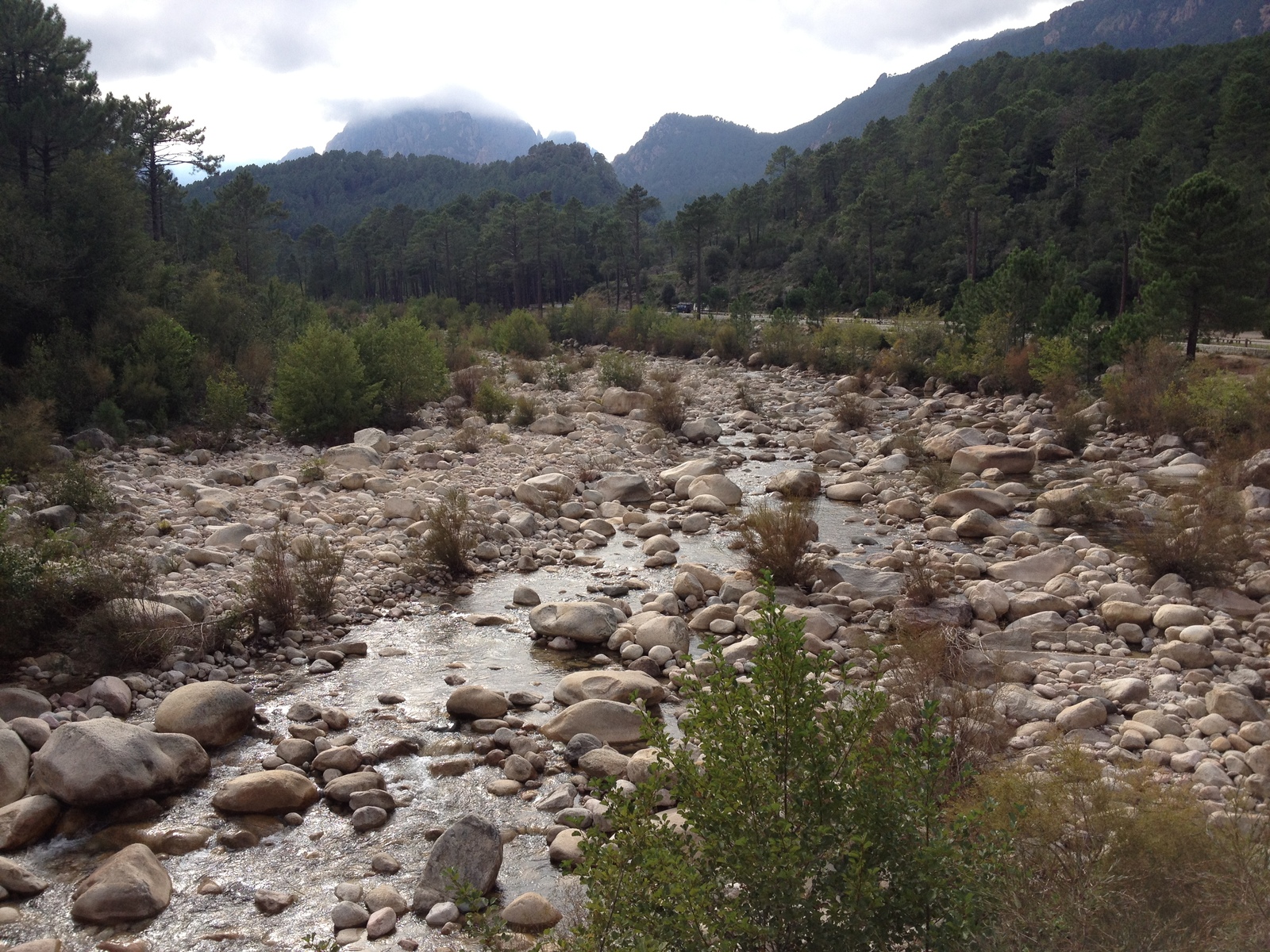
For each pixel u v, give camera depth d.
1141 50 120.44
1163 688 7.47
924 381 30.56
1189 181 27.83
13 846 5.25
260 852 5.36
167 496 13.40
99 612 7.82
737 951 2.94
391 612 9.73
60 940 4.49
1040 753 5.93
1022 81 114.81
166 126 38.19
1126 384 20.81
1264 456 14.56
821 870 3.06
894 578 10.41
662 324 47.53
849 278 85.06
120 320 19.70
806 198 115.56
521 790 6.12
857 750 3.26
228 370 19.89
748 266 101.00
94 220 19.36
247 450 18.05
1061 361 23.92
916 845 3.07
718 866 3.14
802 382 32.31
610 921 3.04
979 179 72.12
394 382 21.53
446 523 11.47
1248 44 97.38
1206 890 3.31
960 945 2.89
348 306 72.38
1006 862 3.26
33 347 17.69
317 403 18.95
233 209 59.94
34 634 7.80
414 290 117.94
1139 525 11.40
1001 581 10.80
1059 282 29.84
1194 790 5.31
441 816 5.80
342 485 14.68
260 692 7.64
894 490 15.97
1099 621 9.26
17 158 21.20
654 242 121.12
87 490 11.59
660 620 8.84
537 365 35.50
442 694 7.71
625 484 15.61
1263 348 31.05
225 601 9.15
